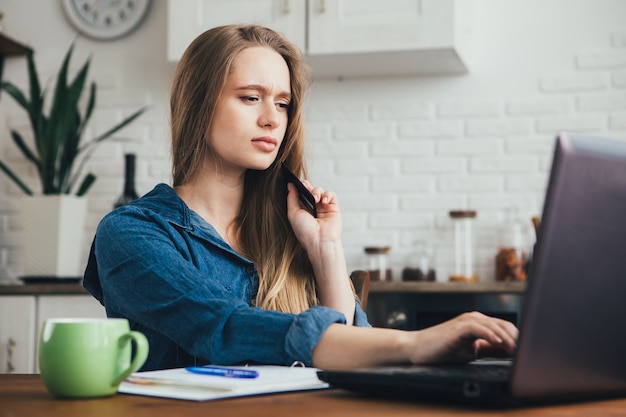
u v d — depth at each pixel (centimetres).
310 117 371
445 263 356
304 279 169
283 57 168
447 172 358
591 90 346
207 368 114
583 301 87
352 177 366
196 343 123
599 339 91
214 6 346
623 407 95
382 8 327
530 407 93
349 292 164
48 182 362
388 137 365
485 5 358
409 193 361
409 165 362
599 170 85
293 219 166
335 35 331
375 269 347
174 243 149
